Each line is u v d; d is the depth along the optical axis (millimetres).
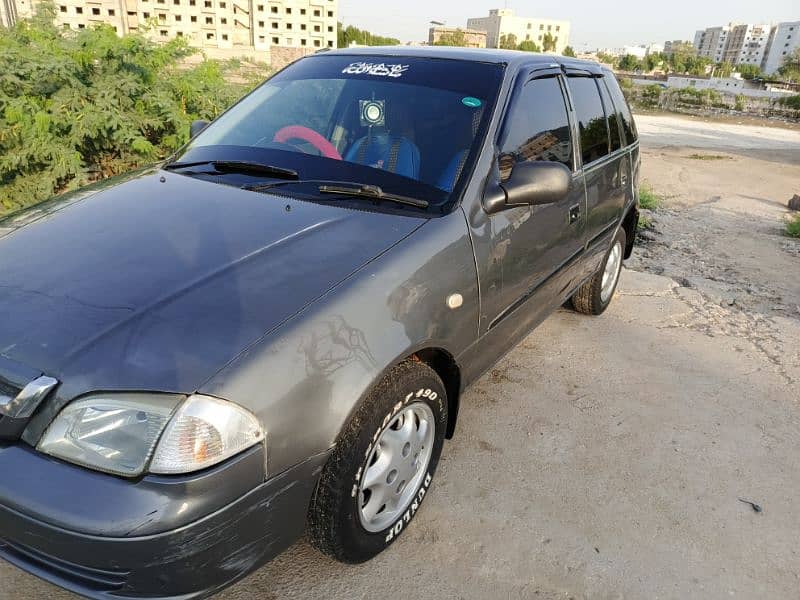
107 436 1549
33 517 1508
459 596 2172
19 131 5348
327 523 1944
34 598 2041
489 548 2389
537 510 2611
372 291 1946
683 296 5281
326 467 1874
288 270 1925
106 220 2246
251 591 2125
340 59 3225
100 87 5668
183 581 1602
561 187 2529
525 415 3287
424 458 2402
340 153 2650
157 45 6504
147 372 1576
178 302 1753
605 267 4387
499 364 3803
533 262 2906
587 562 2365
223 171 2682
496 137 2635
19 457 1573
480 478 2773
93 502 1495
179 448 1536
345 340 1829
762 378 3916
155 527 1501
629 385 3688
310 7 72312
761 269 6715
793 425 3418
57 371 1593
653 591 2264
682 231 8445
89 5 63281
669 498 2754
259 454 1635
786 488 2889
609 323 4562
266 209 2299
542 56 3340
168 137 5961
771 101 64125
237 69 8047
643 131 29703
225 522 1609
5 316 1734
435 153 2561
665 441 3166
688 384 3760
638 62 164250
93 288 1815
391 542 2318
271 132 2869
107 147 5887
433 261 2182
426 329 2121
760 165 19078
